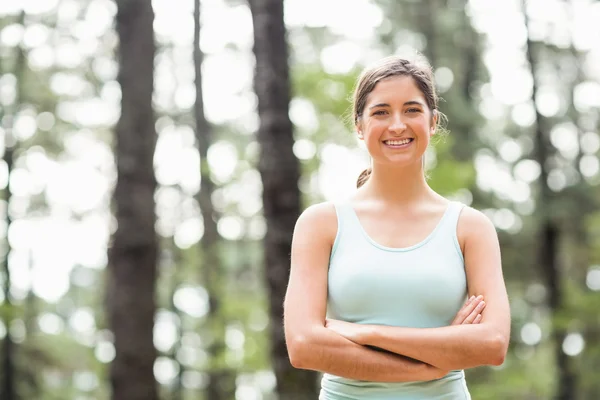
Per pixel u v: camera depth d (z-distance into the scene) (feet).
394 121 9.58
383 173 9.72
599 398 59.36
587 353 55.21
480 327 9.12
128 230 28.91
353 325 9.23
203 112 48.24
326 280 9.68
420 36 60.39
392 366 9.01
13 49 62.49
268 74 24.52
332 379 9.57
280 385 22.90
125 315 28.48
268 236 23.84
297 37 52.60
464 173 35.42
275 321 23.31
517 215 61.05
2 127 65.16
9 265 67.51
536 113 60.70
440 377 9.17
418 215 9.66
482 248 9.59
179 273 53.31
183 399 54.80
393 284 9.23
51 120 65.46
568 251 62.59
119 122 29.73
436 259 9.37
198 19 47.70
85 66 61.93
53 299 78.89
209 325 41.98
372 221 9.65
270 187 24.06
